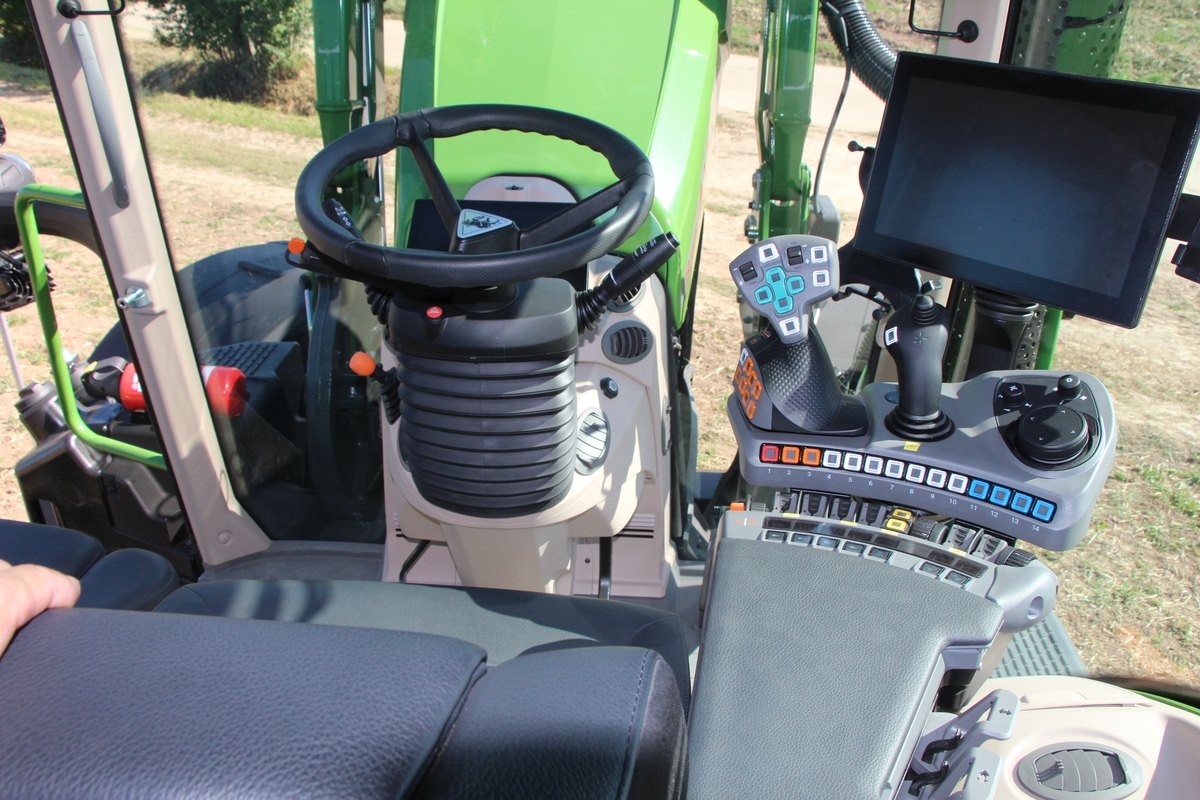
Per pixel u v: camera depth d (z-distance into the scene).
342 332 2.09
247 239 1.90
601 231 1.16
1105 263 1.29
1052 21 1.62
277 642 0.61
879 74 2.07
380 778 0.52
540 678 0.61
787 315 1.36
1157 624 2.38
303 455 2.14
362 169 2.09
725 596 1.12
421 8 1.90
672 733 0.59
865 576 1.15
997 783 1.11
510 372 1.21
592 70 1.78
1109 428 1.28
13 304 2.04
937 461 1.31
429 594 1.42
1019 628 1.18
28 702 0.55
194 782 0.50
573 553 1.87
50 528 1.41
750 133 6.68
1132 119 1.22
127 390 2.03
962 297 1.94
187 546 2.10
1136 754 1.11
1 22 7.88
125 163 1.60
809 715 0.97
